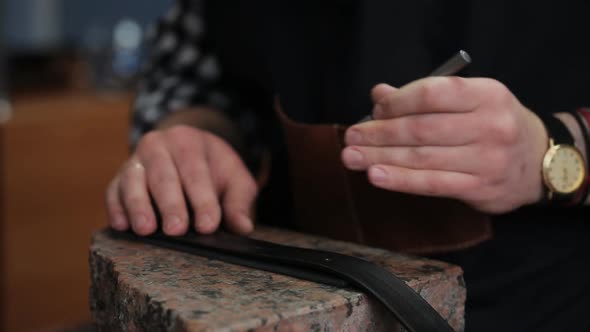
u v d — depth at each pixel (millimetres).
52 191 2141
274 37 918
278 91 904
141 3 2898
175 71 1110
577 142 714
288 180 938
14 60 2459
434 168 646
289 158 866
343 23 867
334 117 861
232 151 833
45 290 2154
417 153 647
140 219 729
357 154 667
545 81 796
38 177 2109
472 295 787
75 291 2223
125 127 2303
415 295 532
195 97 1076
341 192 796
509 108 636
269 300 523
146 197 755
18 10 2574
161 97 1091
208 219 728
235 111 1075
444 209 754
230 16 963
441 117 634
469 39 803
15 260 2088
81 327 920
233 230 765
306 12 897
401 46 824
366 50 835
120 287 583
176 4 1135
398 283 542
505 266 790
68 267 2203
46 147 2115
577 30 793
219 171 806
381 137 657
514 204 689
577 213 793
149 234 728
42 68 2559
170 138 821
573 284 787
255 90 1021
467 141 637
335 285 552
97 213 2256
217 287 555
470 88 626
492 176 648
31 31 2623
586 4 792
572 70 794
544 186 696
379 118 670
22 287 2111
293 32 906
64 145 2156
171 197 746
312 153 808
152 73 1151
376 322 542
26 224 2102
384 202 780
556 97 794
